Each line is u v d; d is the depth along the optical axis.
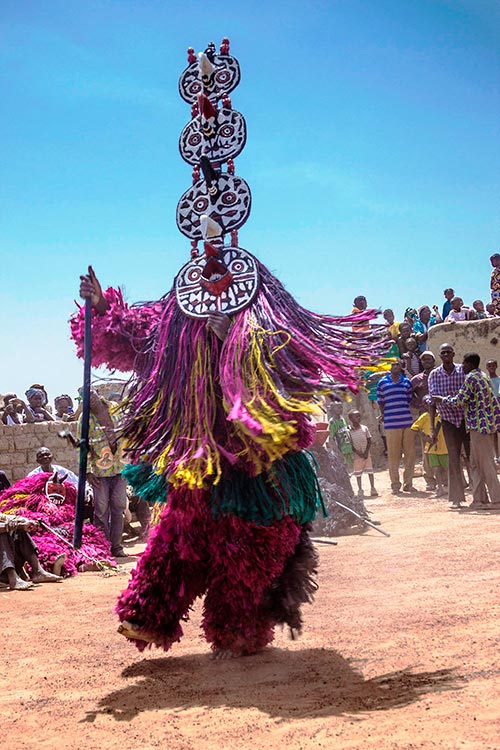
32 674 5.21
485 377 13.12
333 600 6.60
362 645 5.21
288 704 4.18
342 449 15.79
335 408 16.06
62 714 4.38
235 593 4.90
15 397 18.30
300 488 5.05
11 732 4.16
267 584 4.96
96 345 5.77
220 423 5.00
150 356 5.54
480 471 13.17
